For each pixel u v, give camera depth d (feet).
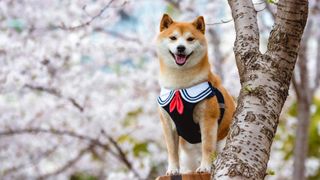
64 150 33.94
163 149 36.09
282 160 39.24
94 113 30.86
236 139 10.35
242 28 11.71
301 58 28.09
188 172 14.64
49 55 29.35
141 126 33.53
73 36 29.19
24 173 34.58
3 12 29.25
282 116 37.35
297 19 10.78
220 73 31.48
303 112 28.45
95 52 31.50
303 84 28.35
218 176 10.01
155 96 33.24
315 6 28.58
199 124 14.38
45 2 29.12
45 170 37.19
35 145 33.01
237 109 10.84
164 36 15.06
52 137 32.45
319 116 46.42
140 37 32.78
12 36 29.14
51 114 31.42
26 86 28.94
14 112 31.50
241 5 12.01
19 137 32.35
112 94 32.53
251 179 9.82
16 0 28.96
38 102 31.32
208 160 13.91
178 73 14.35
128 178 30.71
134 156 34.01
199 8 31.04
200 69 14.40
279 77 10.84
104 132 30.94
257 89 10.71
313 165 39.60
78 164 36.99
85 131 31.14
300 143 28.37
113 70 33.65
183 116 14.07
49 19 29.37
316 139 44.68
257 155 10.16
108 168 37.55
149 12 35.06
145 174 31.45
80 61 31.94
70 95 30.19
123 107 32.35
